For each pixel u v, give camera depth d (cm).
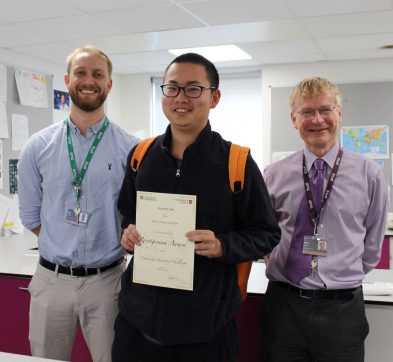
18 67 407
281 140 516
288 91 514
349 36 394
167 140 134
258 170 132
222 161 128
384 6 313
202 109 127
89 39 401
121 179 177
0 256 261
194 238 121
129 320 131
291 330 152
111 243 174
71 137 181
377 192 151
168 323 124
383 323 177
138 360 130
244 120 564
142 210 128
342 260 148
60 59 473
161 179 130
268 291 164
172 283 124
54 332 179
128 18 341
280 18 341
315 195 154
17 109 404
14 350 223
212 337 122
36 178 184
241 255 124
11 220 339
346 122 493
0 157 384
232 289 130
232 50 459
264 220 130
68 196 176
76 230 174
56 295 176
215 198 125
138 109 608
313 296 148
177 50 459
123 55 484
